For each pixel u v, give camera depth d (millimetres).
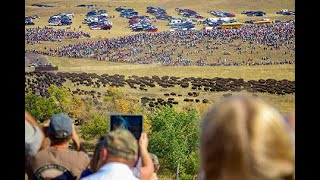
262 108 15078
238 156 14664
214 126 15078
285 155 14617
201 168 15391
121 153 25359
